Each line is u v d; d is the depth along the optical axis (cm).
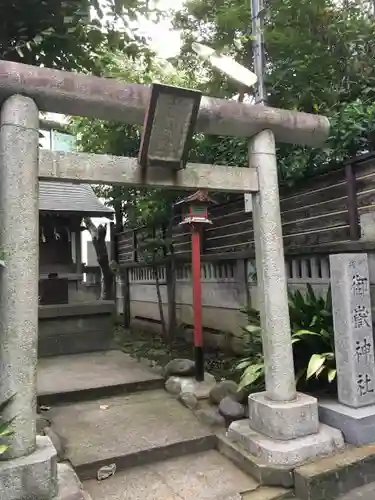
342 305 381
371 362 382
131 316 1097
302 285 554
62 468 327
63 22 412
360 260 383
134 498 315
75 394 511
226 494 315
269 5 609
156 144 325
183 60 683
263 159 378
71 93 306
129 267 1065
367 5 629
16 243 285
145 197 793
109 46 488
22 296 285
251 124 371
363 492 319
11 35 411
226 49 622
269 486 325
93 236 1102
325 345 426
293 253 538
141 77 672
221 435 396
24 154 291
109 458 356
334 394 419
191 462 371
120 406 486
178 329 860
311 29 609
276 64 605
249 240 646
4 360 279
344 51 590
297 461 329
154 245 833
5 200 287
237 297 680
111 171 327
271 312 368
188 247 804
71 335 742
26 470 269
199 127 361
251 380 418
